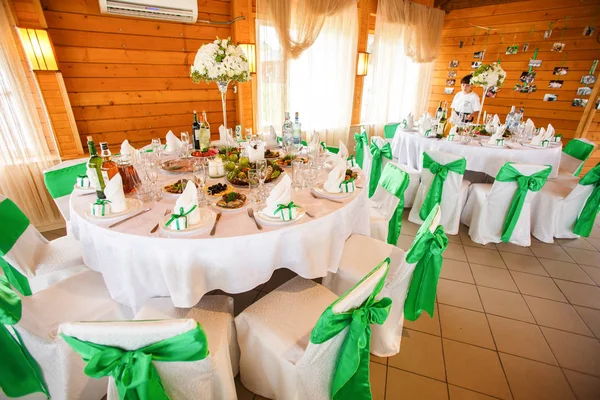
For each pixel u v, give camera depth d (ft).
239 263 4.20
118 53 9.98
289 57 12.64
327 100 14.94
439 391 4.97
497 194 8.79
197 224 4.22
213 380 3.78
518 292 7.30
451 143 10.72
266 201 4.81
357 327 3.24
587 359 5.57
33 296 4.53
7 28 7.64
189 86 11.72
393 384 5.06
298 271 4.72
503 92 16.88
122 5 9.26
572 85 14.87
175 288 4.09
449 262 8.46
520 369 5.36
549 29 15.03
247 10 11.59
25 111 8.25
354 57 14.76
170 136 8.47
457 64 18.35
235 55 7.04
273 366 4.08
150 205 4.96
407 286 5.27
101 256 4.36
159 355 2.85
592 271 8.13
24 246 5.23
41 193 9.06
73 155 9.39
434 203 9.33
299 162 6.43
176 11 10.14
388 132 15.17
